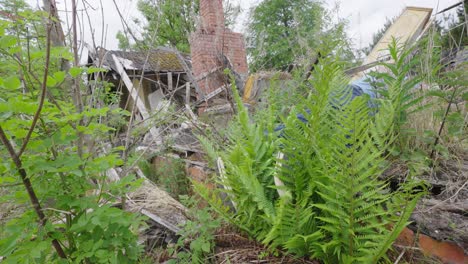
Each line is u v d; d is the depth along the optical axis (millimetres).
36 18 1084
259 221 1501
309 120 1272
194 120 3133
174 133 3816
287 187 1356
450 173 1472
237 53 4859
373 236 1034
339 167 1104
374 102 1735
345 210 1147
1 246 953
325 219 1086
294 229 1203
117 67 5164
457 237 1124
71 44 1515
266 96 2600
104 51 1933
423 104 1752
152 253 1876
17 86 884
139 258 1712
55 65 1595
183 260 1567
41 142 1014
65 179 1124
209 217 1634
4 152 1143
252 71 4387
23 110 903
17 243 1022
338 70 1452
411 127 1684
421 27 2863
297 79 2549
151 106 7113
